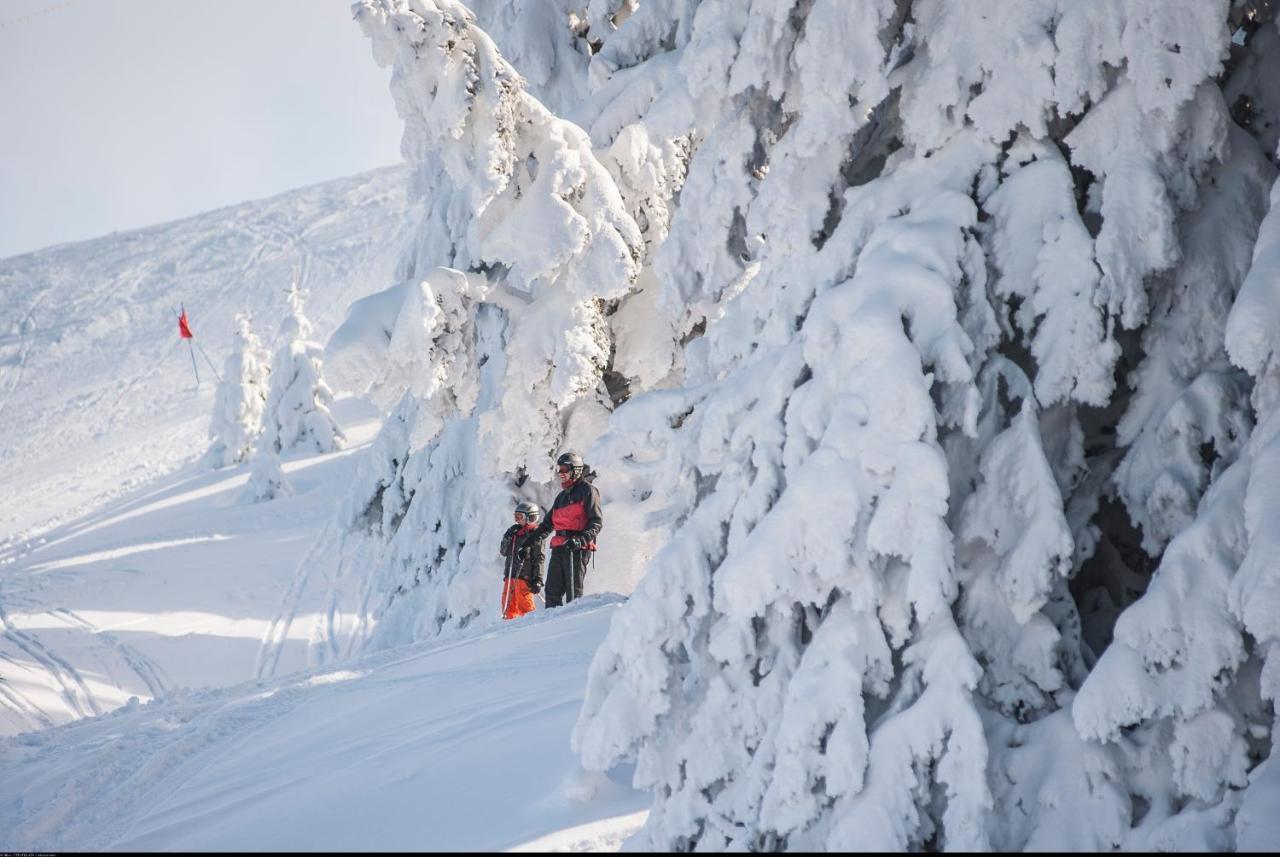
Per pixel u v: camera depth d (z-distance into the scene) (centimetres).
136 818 463
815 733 328
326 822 398
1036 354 371
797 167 445
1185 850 300
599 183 988
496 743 462
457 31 899
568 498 970
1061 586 383
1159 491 371
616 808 390
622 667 378
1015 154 396
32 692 1318
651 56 1067
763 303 450
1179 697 313
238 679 1518
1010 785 329
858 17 422
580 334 1013
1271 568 301
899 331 357
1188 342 389
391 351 962
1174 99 368
